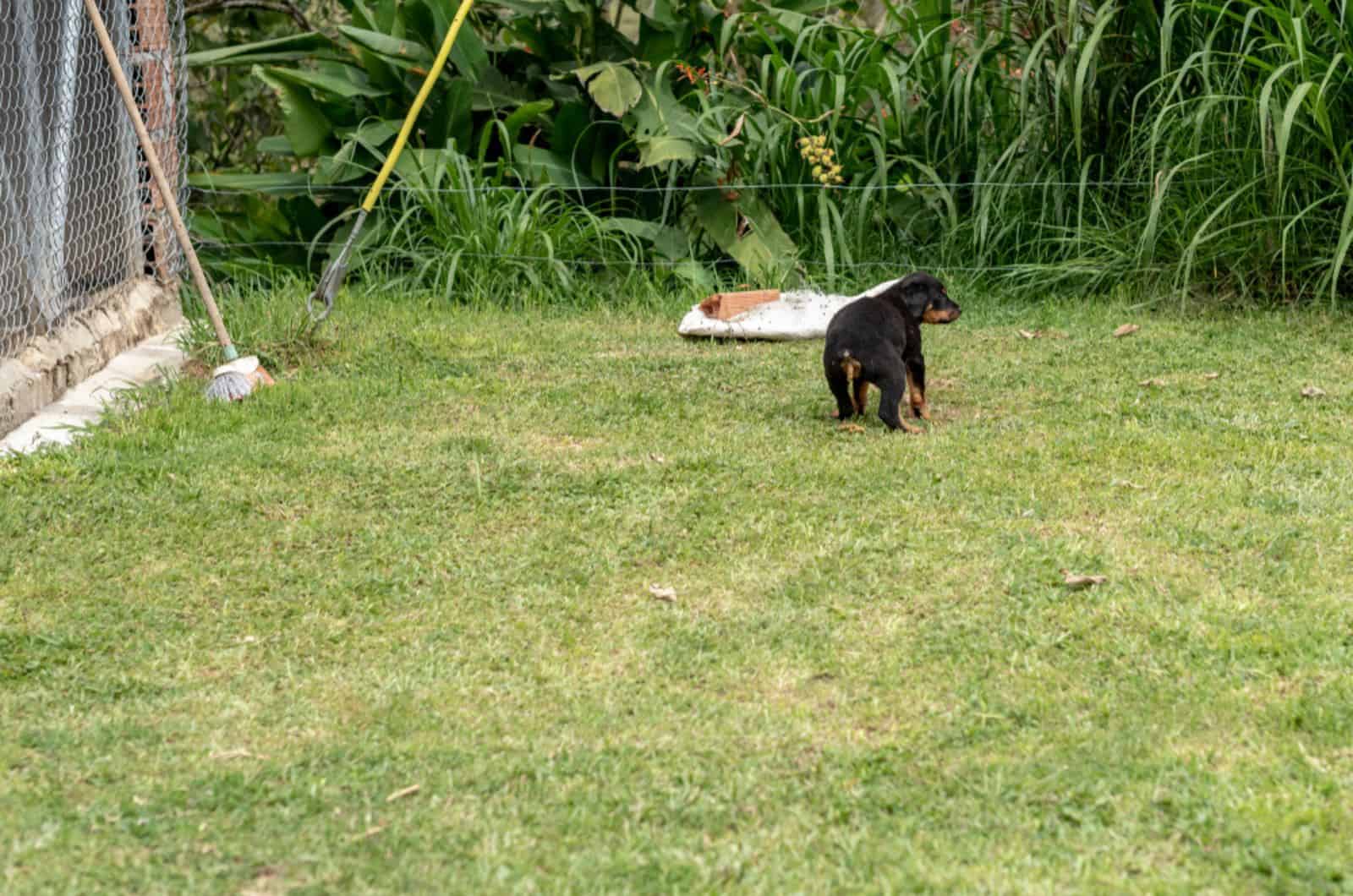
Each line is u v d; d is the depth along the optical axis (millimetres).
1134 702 4516
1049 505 6270
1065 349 9164
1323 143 9984
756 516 6184
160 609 5297
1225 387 8203
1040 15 11375
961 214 11555
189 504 6355
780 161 11461
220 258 12047
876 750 4250
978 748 4258
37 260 8094
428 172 11352
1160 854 3705
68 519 6152
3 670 4789
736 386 8383
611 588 5480
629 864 3670
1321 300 10062
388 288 11039
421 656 4926
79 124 8945
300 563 5738
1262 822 3785
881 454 7008
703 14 12156
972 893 3523
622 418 7715
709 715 4488
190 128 15039
